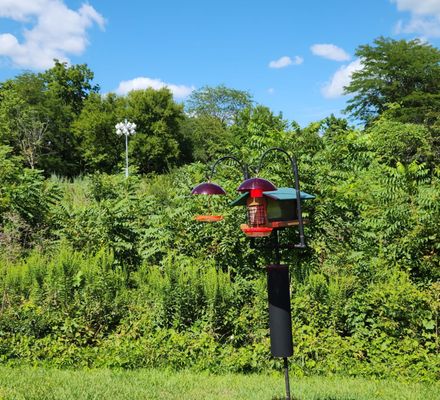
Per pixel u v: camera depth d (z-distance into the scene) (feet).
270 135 25.62
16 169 31.71
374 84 136.67
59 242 26.48
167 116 172.55
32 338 20.35
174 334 19.98
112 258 23.24
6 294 21.24
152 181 65.82
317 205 23.58
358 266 22.39
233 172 26.04
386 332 19.71
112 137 165.89
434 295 19.60
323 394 16.62
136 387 17.16
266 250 23.63
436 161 73.77
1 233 27.32
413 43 139.33
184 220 25.46
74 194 40.93
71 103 173.27
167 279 20.93
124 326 20.81
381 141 69.26
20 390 16.44
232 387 17.40
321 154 26.16
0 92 135.95
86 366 19.52
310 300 20.16
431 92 135.95
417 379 18.45
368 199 24.70
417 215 21.58
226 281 21.21
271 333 13.48
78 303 20.93
